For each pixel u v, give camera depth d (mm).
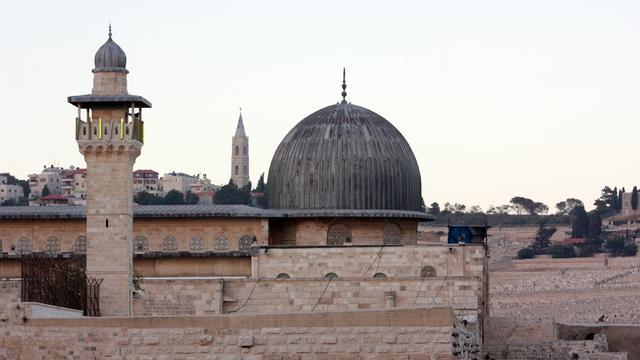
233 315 70562
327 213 112500
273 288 99250
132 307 98375
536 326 110875
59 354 75125
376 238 114062
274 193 115750
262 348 69875
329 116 116125
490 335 111188
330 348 69062
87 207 97625
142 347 71875
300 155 114375
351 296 98375
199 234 111688
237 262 108750
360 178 113250
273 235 114875
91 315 94625
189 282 99062
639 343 117562
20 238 112562
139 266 109125
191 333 71125
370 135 114688
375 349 68562
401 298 97812
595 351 107438
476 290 97250
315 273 105562
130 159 97938
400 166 114688
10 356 77500
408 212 114438
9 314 77688
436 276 102188
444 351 67875
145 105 100062
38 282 86375
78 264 99062
